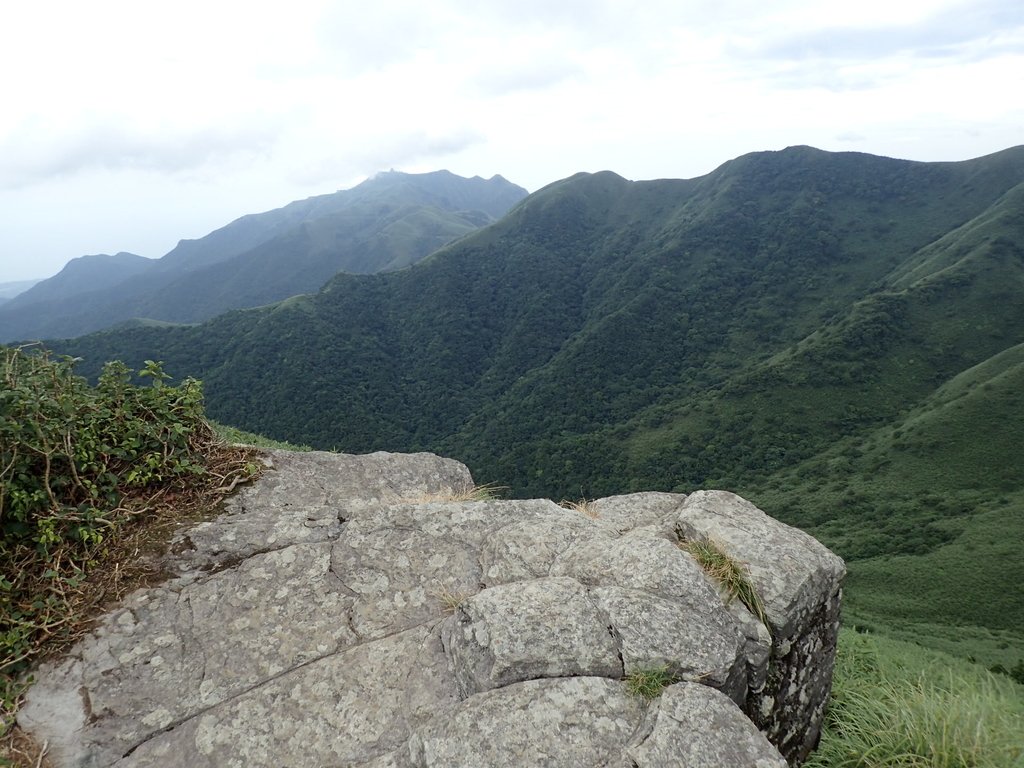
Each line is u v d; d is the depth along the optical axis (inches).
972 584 2301.9
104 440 178.5
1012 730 157.8
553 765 111.3
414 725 128.6
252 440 444.8
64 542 157.0
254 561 170.9
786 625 151.3
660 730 115.0
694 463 4313.5
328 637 151.6
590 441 4835.1
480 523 192.4
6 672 132.1
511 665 130.8
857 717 174.7
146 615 150.0
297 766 122.4
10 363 172.7
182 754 124.1
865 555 2861.7
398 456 267.1
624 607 143.3
